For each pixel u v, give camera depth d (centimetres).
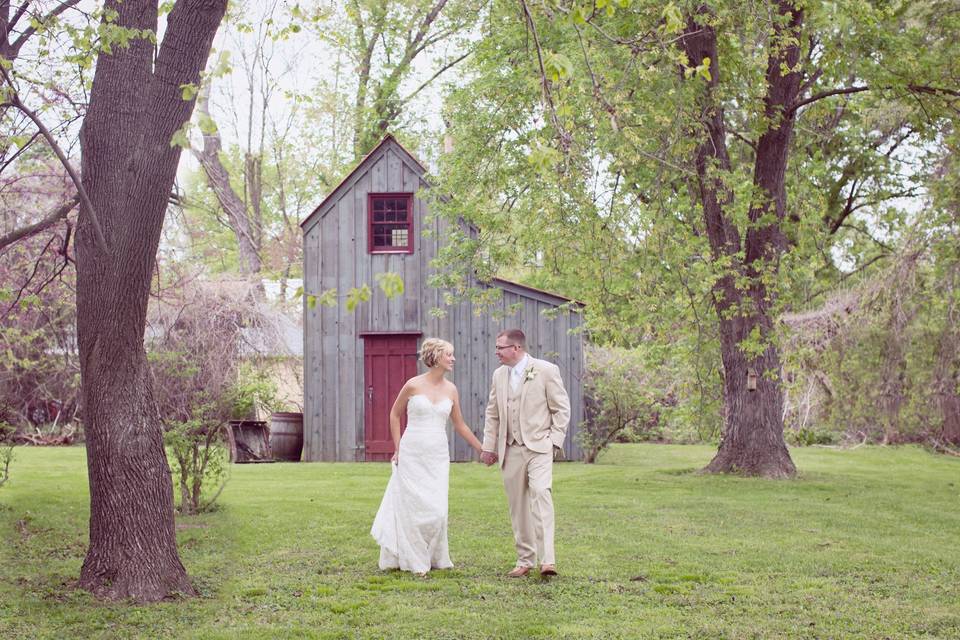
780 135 1700
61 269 1102
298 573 832
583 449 2158
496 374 849
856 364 2219
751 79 1570
